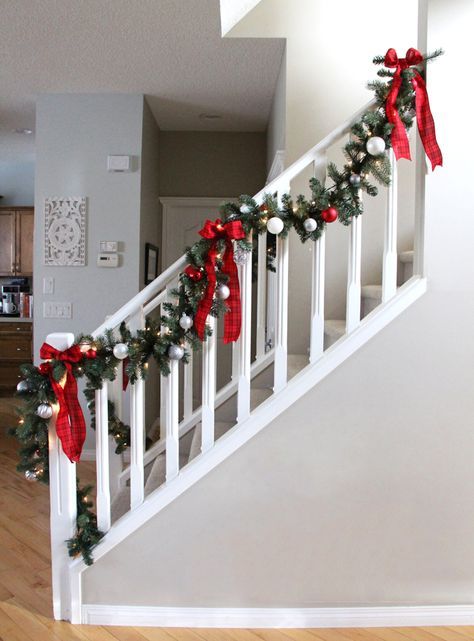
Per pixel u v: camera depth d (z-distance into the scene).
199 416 2.79
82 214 3.88
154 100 3.99
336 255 3.08
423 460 1.93
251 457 1.92
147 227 4.19
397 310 1.89
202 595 1.95
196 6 2.65
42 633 1.88
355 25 3.08
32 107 4.13
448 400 1.92
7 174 6.38
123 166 3.83
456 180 1.87
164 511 1.93
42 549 2.52
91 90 3.79
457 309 1.89
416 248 1.96
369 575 1.96
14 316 6.29
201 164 4.83
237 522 1.94
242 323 1.94
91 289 3.91
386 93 1.85
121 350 1.85
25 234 6.07
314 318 1.94
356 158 1.87
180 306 1.88
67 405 1.86
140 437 1.96
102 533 1.95
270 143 4.26
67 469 1.93
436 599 1.96
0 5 2.64
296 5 3.07
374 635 1.91
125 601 1.95
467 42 1.84
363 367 1.91
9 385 6.10
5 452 4.04
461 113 1.85
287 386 1.93
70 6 2.66
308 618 1.95
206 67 3.41
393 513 1.94
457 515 1.94
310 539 1.95
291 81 3.09
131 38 3.01
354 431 1.92
